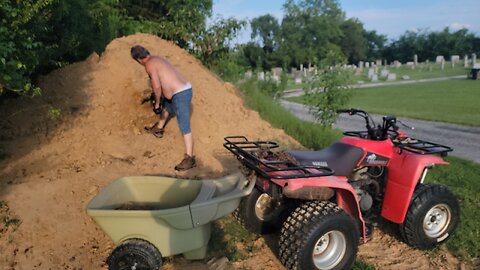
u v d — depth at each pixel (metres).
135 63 7.73
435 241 4.66
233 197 3.82
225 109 8.41
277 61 58.16
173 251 3.68
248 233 4.87
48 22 6.47
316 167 3.93
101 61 7.88
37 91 4.59
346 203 4.21
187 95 5.73
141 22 12.30
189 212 3.57
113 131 6.49
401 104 17.48
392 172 4.64
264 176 3.89
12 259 3.88
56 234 4.29
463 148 9.36
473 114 14.39
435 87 24.42
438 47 73.12
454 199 4.70
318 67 9.54
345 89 9.33
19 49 4.51
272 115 9.95
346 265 4.01
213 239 4.61
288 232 3.79
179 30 11.97
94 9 10.28
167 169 5.89
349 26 74.69
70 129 6.24
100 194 3.84
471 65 42.53
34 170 5.24
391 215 4.67
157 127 6.57
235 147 4.49
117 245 3.65
